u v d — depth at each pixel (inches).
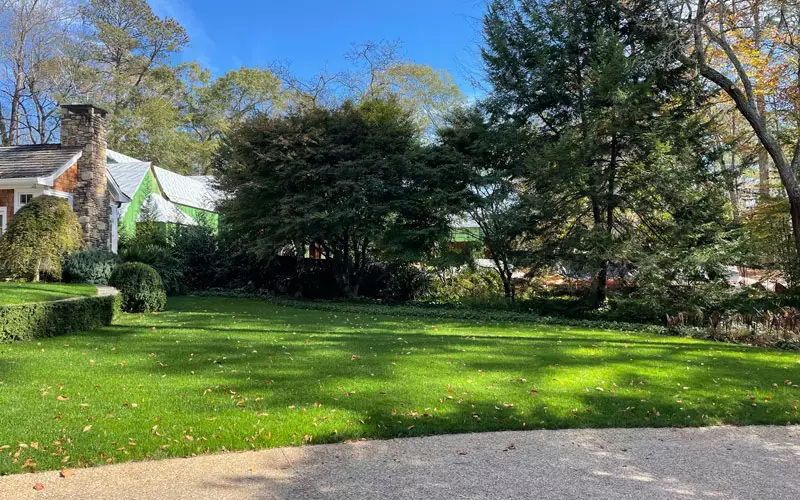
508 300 609.0
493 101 604.7
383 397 208.7
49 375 223.8
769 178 679.7
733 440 179.2
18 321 294.2
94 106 609.3
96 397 195.6
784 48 623.2
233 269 757.9
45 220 498.3
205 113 1635.1
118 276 460.4
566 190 520.1
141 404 189.6
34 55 1283.2
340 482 134.0
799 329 402.3
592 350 329.7
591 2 554.9
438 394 215.8
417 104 1190.3
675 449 168.2
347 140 652.1
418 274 711.7
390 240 638.5
